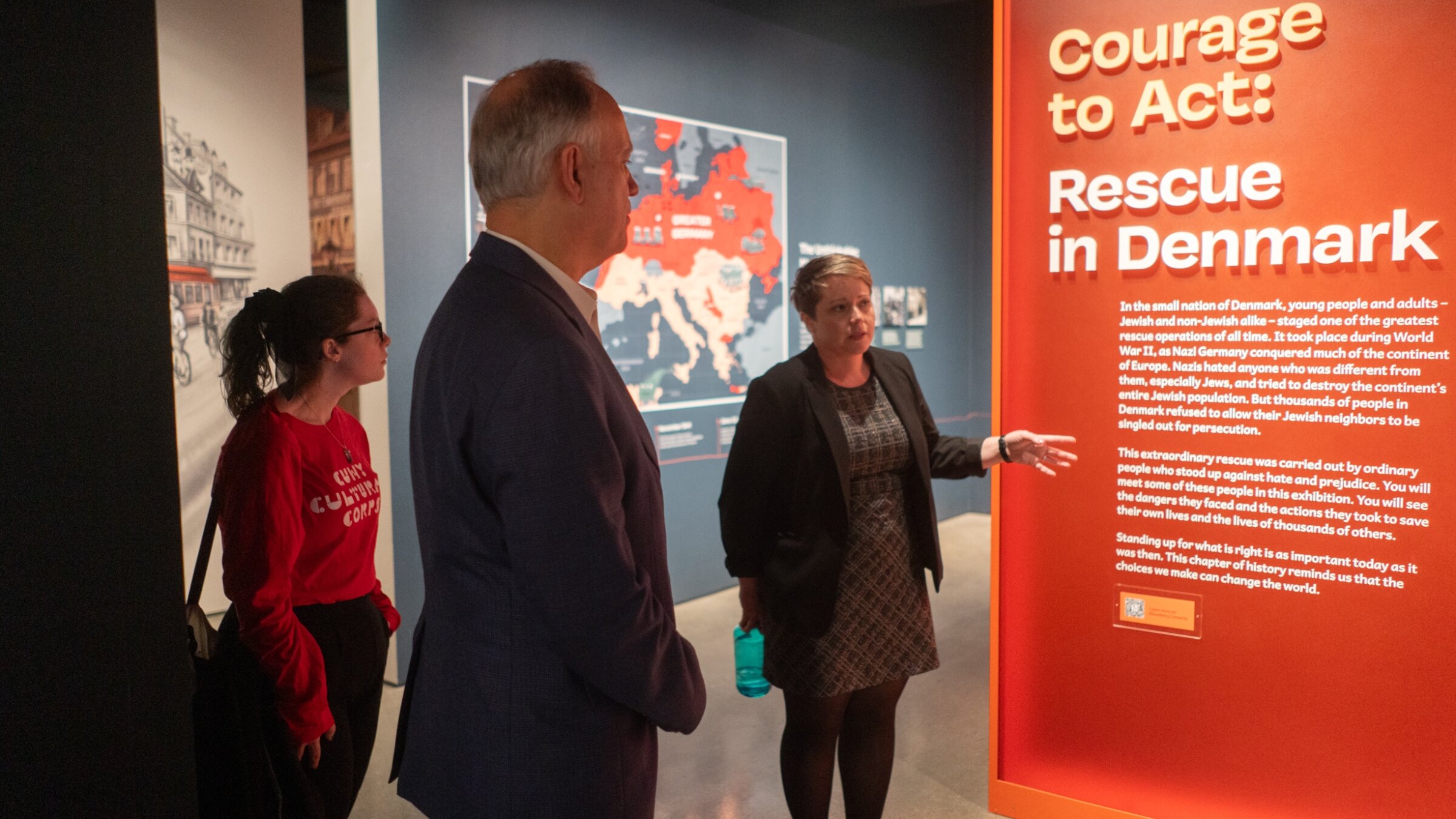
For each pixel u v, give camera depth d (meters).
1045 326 2.33
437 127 3.91
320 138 4.24
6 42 0.87
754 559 2.09
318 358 1.81
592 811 1.16
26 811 0.91
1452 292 1.85
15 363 0.88
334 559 1.83
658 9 4.82
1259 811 2.14
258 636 1.60
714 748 3.19
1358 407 1.96
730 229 5.31
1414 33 1.85
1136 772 2.30
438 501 1.20
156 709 1.00
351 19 3.66
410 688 1.36
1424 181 1.86
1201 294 2.12
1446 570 1.89
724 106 5.24
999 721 2.51
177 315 3.96
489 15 4.07
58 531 0.92
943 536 6.88
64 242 0.91
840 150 6.14
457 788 1.19
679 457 5.06
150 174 0.97
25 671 0.90
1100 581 2.32
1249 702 2.13
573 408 1.09
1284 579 2.07
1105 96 2.21
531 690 1.15
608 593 1.09
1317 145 1.96
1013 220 2.36
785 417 2.04
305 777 1.67
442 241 3.95
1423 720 1.94
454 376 1.15
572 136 1.20
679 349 5.02
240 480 1.63
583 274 1.30
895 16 6.57
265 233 4.26
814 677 2.02
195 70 3.96
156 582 0.99
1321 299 1.98
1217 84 2.06
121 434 0.96
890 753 2.19
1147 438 2.22
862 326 2.03
